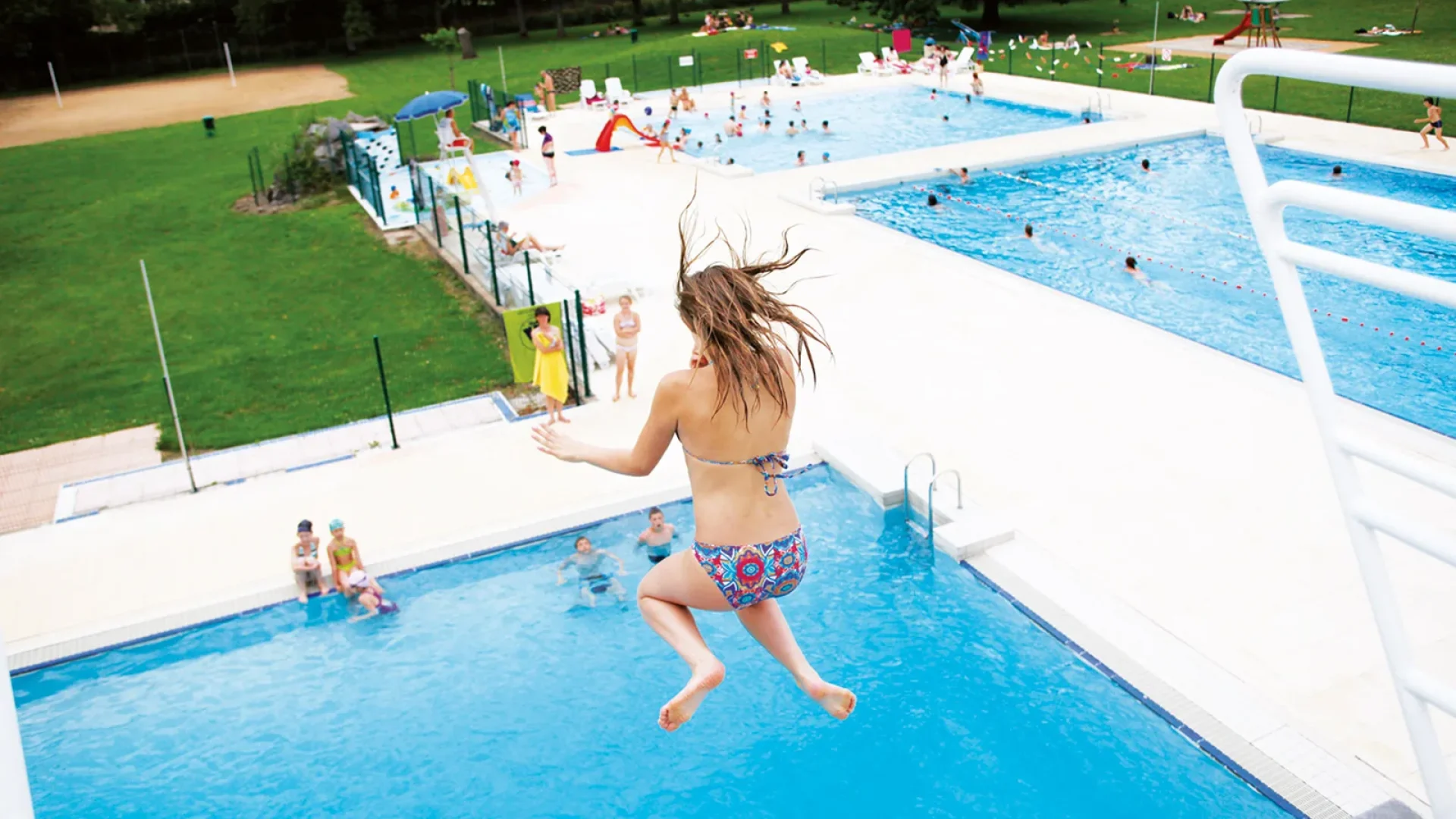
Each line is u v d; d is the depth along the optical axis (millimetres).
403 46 65250
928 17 53281
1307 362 3873
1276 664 9547
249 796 9266
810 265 20578
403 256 24031
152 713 10289
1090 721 9359
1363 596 10289
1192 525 11648
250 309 21250
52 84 58469
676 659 10711
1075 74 40625
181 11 61625
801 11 69500
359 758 9641
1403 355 15805
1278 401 14219
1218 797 8484
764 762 9391
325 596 11758
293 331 19891
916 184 26891
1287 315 3875
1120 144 28750
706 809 8961
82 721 10219
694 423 3020
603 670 10609
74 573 12312
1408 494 11773
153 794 9328
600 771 9406
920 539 12117
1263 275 19469
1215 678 9461
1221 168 26688
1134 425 13875
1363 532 3926
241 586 11898
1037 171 27531
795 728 9711
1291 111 31359
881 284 19422
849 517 12672
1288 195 3646
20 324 21375
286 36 63531
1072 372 15531
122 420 16547
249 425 15984
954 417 14414
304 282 22656
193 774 9523
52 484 14664
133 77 59688
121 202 30844
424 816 9016
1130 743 9086
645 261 21531
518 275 20766
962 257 20547
